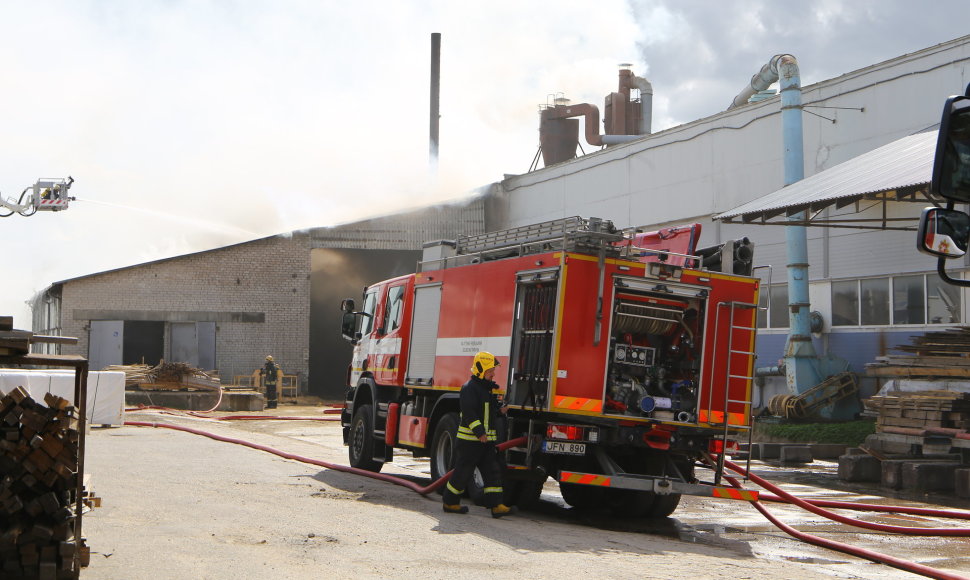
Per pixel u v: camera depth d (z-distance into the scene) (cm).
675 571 762
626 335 1072
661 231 1219
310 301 4047
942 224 516
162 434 1930
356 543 809
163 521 888
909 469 1457
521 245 1099
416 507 1066
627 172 3416
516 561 764
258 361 3866
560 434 1027
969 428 1444
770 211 1797
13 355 625
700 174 3052
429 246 1330
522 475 1070
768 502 1332
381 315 1461
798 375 2334
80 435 648
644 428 1046
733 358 1086
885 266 2331
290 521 913
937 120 2227
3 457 606
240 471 1344
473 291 1181
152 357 3781
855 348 2409
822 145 2556
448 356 1222
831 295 2488
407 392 1362
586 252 1033
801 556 918
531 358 1058
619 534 977
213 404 3055
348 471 1390
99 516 900
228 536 820
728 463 1119
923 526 1136
